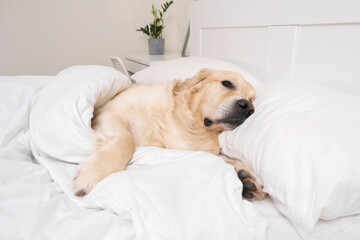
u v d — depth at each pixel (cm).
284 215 80
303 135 80
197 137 121
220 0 191
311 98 97
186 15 335
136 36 356
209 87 119
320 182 70
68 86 110
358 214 77
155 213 65
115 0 330
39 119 98
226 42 194
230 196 73
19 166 83
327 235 71
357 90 116
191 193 73
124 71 258
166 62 175
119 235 62
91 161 88
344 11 114
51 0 300
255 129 98
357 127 78
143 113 121
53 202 73
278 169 79
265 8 153
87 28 326
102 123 109
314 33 129
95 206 74
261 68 164
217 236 63
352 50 115
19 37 296
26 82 134
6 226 60
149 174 78
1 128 104
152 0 349
